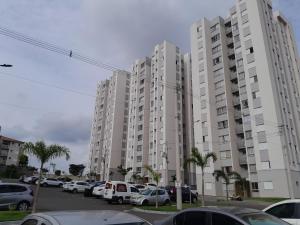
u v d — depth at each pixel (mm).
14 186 16797
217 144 52562
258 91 47031
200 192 50719
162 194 26234
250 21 51094
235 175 43281
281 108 45469
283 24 59500
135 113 77125
